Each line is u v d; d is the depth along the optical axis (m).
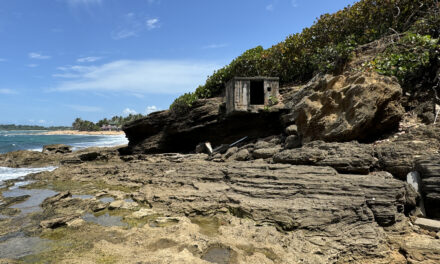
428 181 6.00
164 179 10.07
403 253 4.84
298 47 18.06
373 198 5.93
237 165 9.50
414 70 10.43
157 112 21.50
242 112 15.29
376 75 9.27
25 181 13.06
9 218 7.23
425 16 12.09
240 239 5.43
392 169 7.06
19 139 62.66
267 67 19.39
